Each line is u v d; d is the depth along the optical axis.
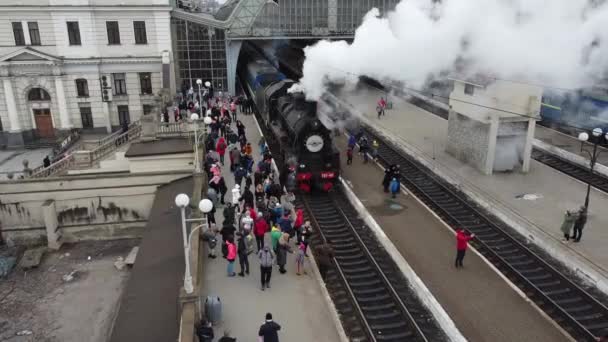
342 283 16.73
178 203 12.88
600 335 14.28
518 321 14.97
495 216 21.98
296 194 24.38
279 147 27.97
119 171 27.33
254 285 16.50
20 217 24.45
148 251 17.92
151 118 27.23
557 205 22.50
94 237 25.16
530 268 17.83
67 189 24.30
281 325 14.40
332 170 23.92
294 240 19.47
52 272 22.38
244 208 19.42
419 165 28.62
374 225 20.62
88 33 38.03
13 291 20.89
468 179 25.41
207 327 12.81
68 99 39.38
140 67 39.44
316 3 40.03
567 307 15.59
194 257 15.96
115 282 21.41
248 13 39.66
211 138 27.48
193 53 40.50
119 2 37.62
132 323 13.76
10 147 39.66
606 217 21.36
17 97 38.78
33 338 17.83
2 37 37.44
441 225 21.36
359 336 14.28
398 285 16.86
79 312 19.34
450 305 15.70
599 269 17.25
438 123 36.25
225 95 41.31
